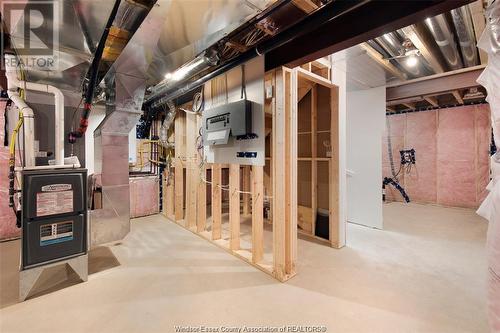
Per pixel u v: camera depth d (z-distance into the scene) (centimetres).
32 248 205
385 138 641
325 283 224
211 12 156
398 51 288
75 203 225
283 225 228
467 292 207
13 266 259
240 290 213
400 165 620
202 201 364
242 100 243
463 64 349
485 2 159
